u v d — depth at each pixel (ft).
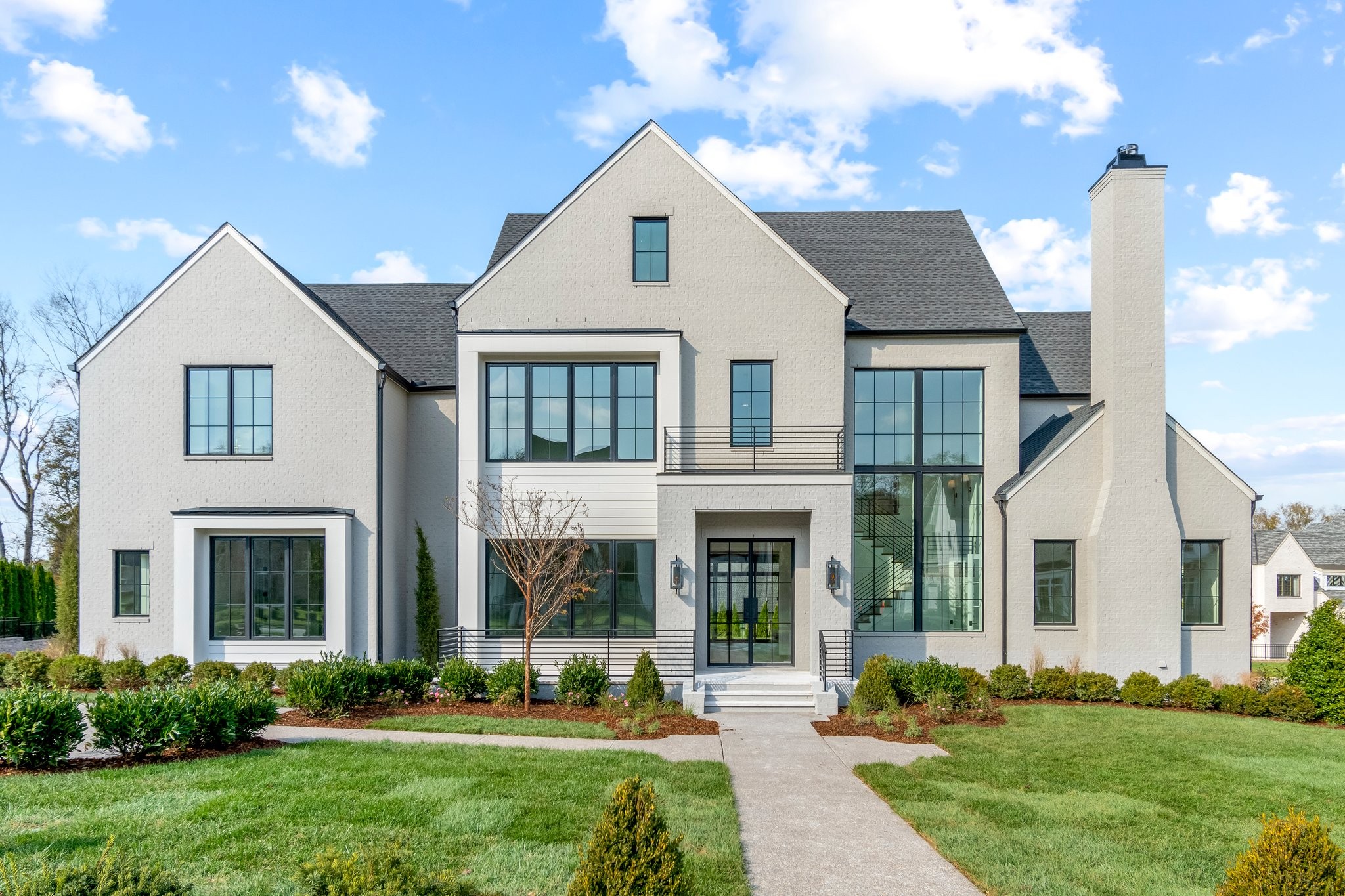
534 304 57.77
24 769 32.09
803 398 57.31
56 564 128.98
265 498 57.00
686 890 17.33
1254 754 38.91
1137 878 23.84
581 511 56.59
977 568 59.82
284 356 57.36
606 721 44.68
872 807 30.50
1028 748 39.70
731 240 57.93
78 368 57.26
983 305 61.57
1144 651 55.36
